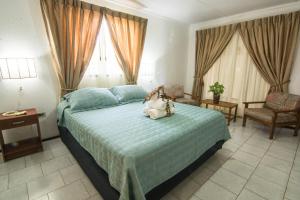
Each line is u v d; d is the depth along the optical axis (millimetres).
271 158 2332
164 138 1547
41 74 2578
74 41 2711
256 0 3104
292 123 2996
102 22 3057
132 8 3449
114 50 3268
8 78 2166
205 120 2072
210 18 4250
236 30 3939
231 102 4195
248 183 1836
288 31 3232
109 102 2703
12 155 2219
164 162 1469
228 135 2453
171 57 4582
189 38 4984
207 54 4516
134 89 3184
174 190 1733
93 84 3150
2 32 2188
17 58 2188
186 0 3121
